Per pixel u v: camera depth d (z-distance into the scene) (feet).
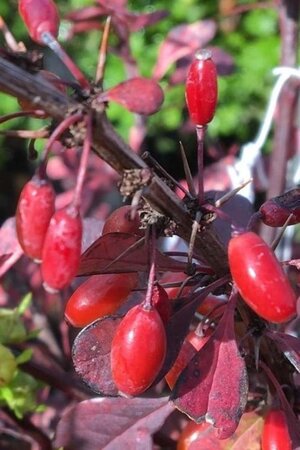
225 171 0.84
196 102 0.36
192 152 2.08
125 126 1.88
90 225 0.48
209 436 0.44
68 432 0.47
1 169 2.13
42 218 0.32
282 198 0.40
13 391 0.55
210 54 0.36
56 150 0.89
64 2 2.02
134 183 0.34
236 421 0.36
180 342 0.38
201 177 0.36
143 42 2.08
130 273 0.39
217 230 0.45
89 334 0.38
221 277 0.39
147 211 0.36
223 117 2.09
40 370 0.57
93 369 0.38
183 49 0.84
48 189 0.32
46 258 0.31
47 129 0.33
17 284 0.71
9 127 2.08
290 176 0.81
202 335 0.42
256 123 2.11
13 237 0.56
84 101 0.32
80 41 2.12
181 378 0.37
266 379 0.44
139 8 2.12
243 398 0.37
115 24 0.81
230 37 2.11
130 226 0.39
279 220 0.39
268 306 0.32
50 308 0.71
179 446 0.46
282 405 0.42
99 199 0.93
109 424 0.47
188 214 0.36
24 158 2.16
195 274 0.40
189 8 2.10
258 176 0.79
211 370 0.37
